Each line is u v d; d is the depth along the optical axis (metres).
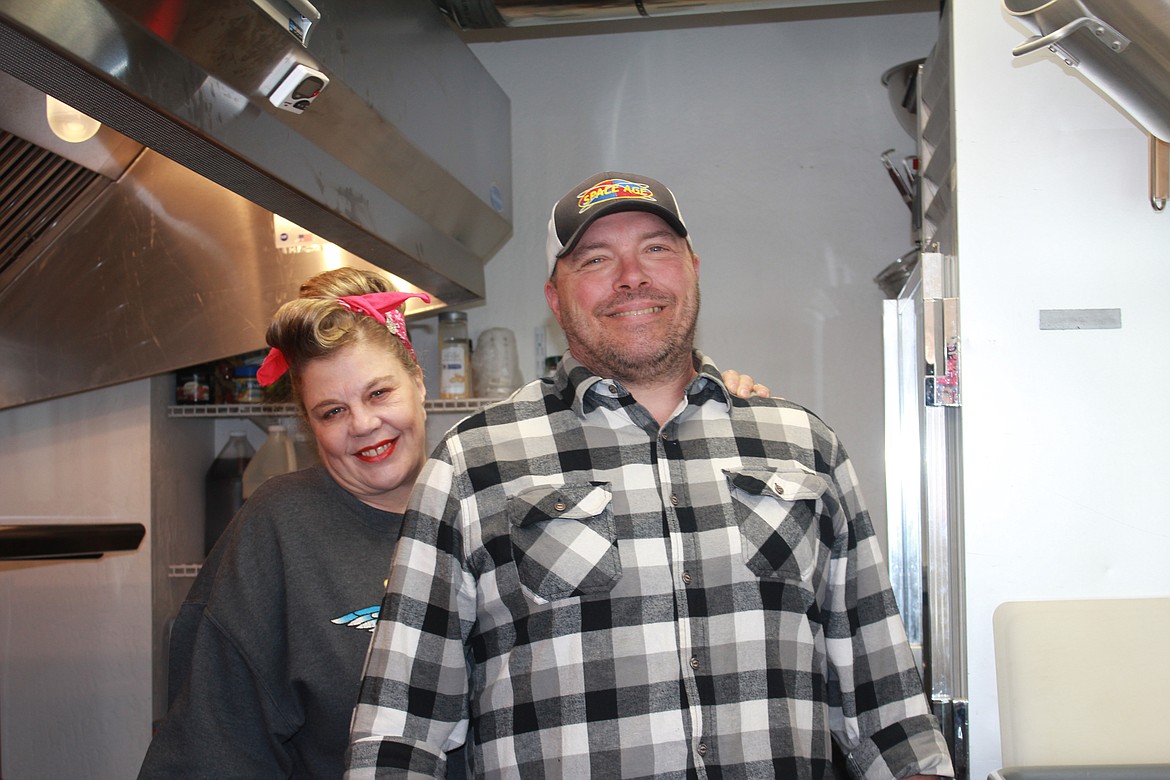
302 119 1.37
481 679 1.02
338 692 1.16
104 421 2.28
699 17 2.65
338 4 1.42
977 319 1.43
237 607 1.19
